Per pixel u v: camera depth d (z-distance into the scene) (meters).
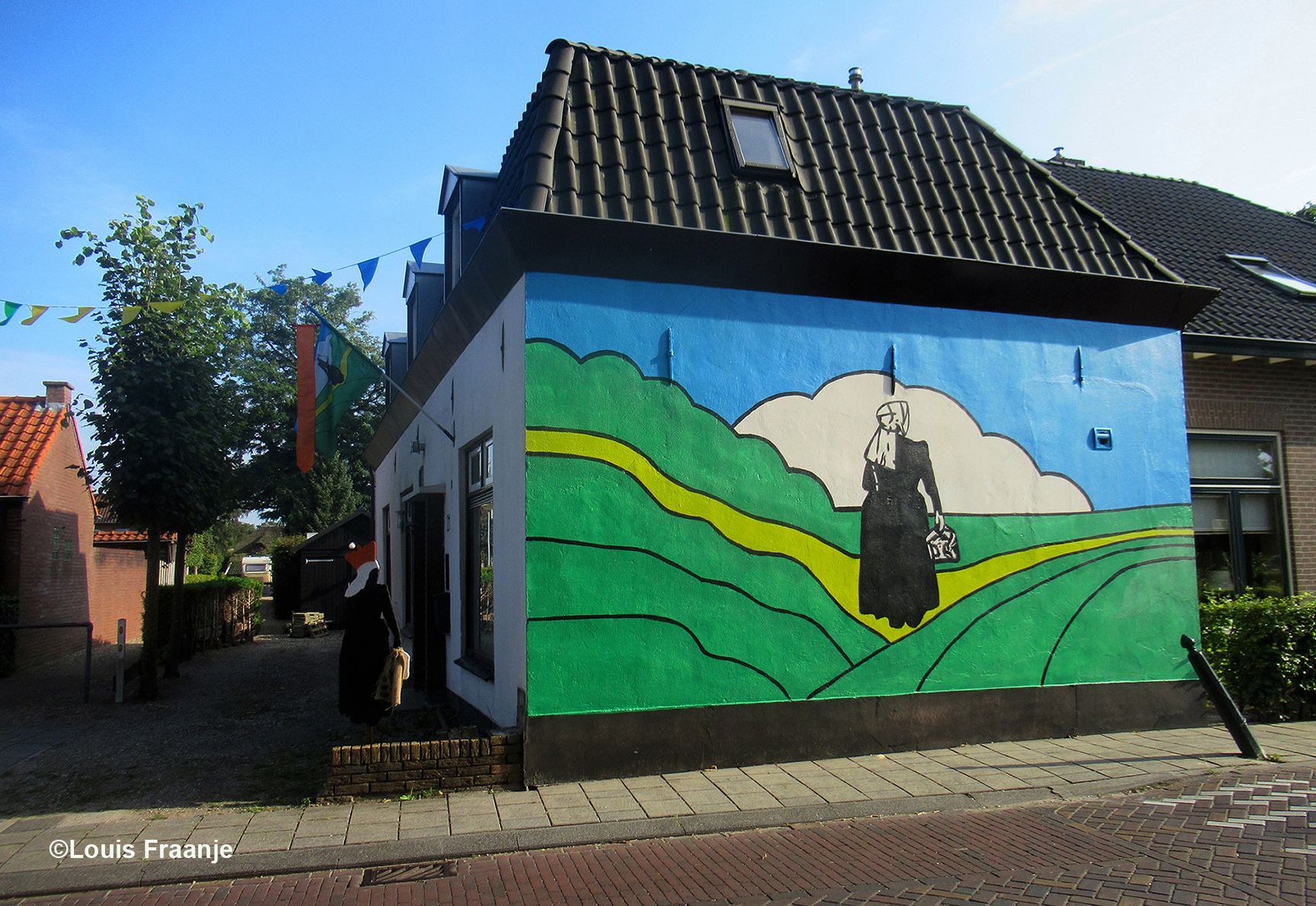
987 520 6.64
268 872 4.14
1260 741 6.39
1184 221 11.32
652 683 5.59
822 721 5.96
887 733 6.12
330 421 7.81
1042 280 6.93
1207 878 3.80
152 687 9.53
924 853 4.22
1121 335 7.34
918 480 6.48
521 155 6.93
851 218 6.73
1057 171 11.94
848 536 6.20
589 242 5.68
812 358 6.28
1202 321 8.52
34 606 13.07
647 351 5.84
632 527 5.66
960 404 6.70
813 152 7.11
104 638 17.66
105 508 10.09
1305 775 5.46
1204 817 4.66
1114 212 11.09
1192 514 7.51
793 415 6.16
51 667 12.82
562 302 5.67
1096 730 6.71
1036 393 6.96
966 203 7.38
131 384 9.73
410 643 11.14
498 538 6.38
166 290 9.95
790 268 6.21
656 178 6.27
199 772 6.21
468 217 8.20
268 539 49.66
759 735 5.80
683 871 4.06
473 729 6.19
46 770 6.31
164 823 4.82
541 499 5.48
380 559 15.90
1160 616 7.07
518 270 5.78
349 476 30.62
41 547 13.50
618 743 5.48
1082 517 6.95
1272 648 7.20
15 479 12.42
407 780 5.18
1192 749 6.17
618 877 4.00
